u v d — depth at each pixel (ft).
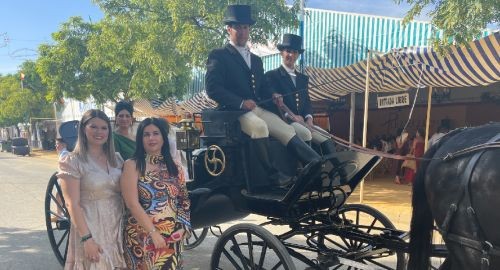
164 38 35.94
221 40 32.63
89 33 60.90
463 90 38.96
